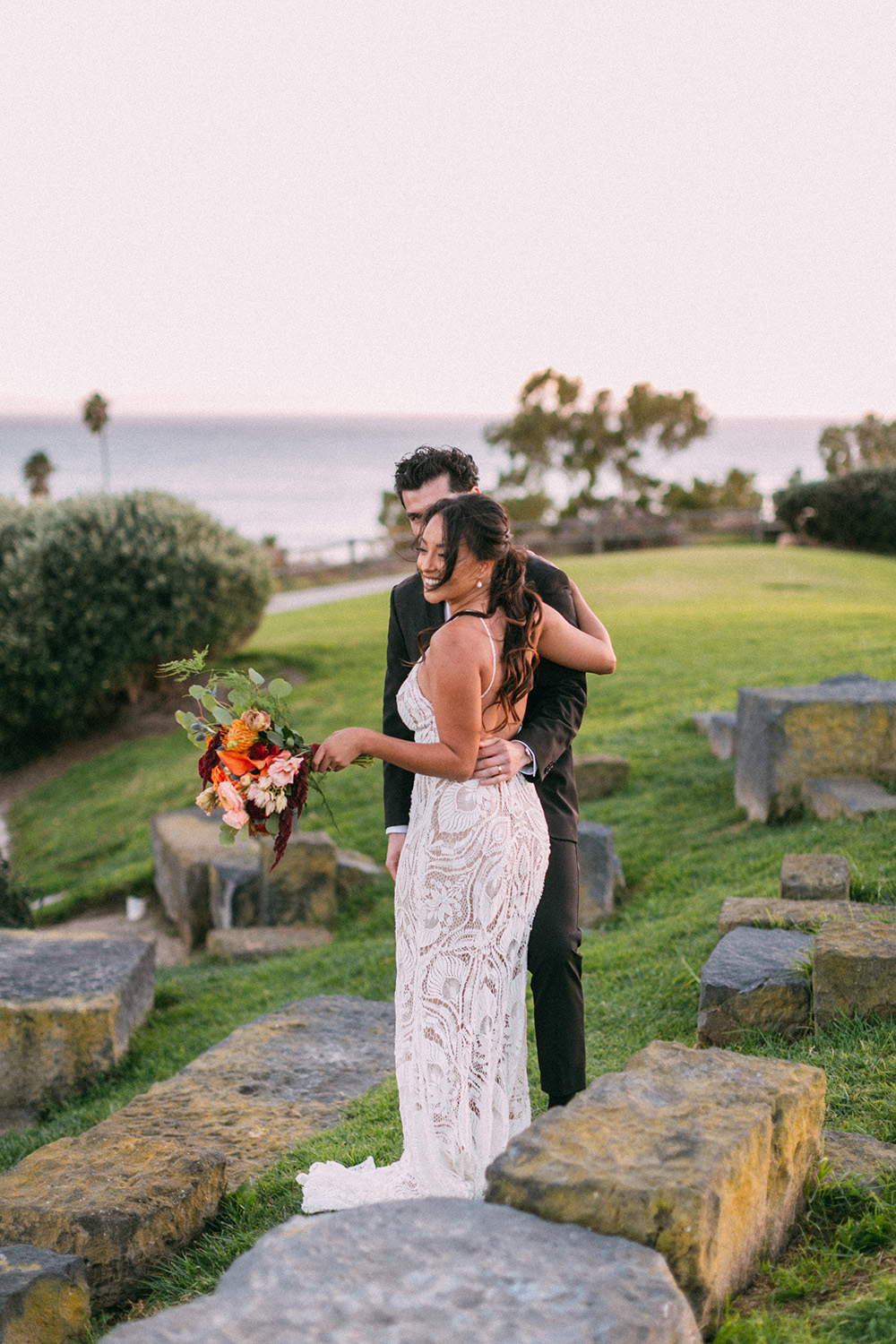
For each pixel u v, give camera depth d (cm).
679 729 1040
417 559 282
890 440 3531
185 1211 326
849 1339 199
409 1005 286
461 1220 193
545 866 288
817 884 491
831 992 375
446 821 276
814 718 717
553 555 3106
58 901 998
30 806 1430
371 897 831
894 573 2239
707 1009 400
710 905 585
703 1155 206
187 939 864
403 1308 167
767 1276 223
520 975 285
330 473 18975
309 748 279
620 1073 243
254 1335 162
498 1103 280
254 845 893
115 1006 571
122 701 1748
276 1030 502
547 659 302
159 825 968
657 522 3194
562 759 310
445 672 265
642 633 1591
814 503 2814
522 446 4062
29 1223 309
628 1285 173
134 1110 419
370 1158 334
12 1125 549
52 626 1538
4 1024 555
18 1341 268
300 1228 192
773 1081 242
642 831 794
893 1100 308
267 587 1706
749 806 770
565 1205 196
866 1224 240
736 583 2123
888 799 664
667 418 3969
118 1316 305
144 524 1598
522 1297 170
